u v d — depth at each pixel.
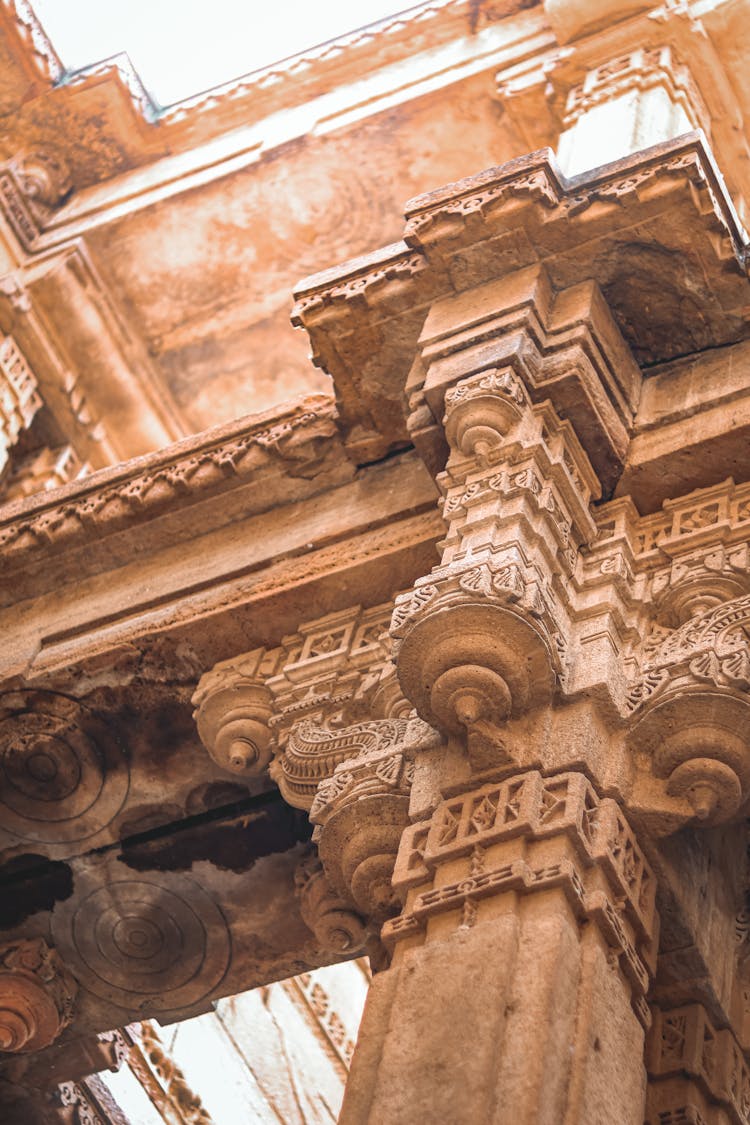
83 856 7.66
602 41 11.32
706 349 6.95
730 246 6.64
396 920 4.98
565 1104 4.29
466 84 12.15
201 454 7.77
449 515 6.03
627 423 6.64
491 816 5.11
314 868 7.14
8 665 7.51
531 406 6.41
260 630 7.16
